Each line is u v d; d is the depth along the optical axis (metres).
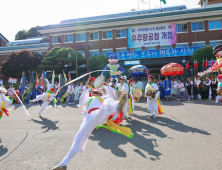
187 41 29.70
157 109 7.45
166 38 30.28
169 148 3.99
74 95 14.74
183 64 24.89
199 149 3.88
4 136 5.17
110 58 12.04
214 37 28.72
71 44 34.44
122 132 3.11
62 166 2.72
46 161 3.47
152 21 30.08
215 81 14.01
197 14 28.30
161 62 26.05
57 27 33.81
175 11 29.11
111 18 31.81
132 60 26.98
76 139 2.90
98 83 3.43
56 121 7.13
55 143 4.49
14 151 4.01
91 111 3.14
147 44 30.92
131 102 7.45
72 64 27.58
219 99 11.88
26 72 31.45
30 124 6.68
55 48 28.97
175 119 6.96
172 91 15.52
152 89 7.31
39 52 39.06
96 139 4.75
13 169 3.16
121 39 32.19
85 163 3.33
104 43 33.03
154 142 4.42
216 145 4.08
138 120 7.08
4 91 5.53
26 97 15.05
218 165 3.12
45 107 8.43
